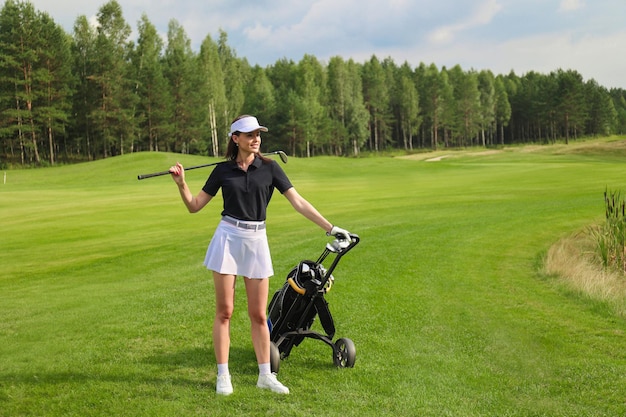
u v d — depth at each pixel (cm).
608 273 942
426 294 776
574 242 1188
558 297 772
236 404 419
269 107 8731
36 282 932
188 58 8206
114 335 596
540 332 609
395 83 12075
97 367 499
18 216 1873
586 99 12975
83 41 7512
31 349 555
